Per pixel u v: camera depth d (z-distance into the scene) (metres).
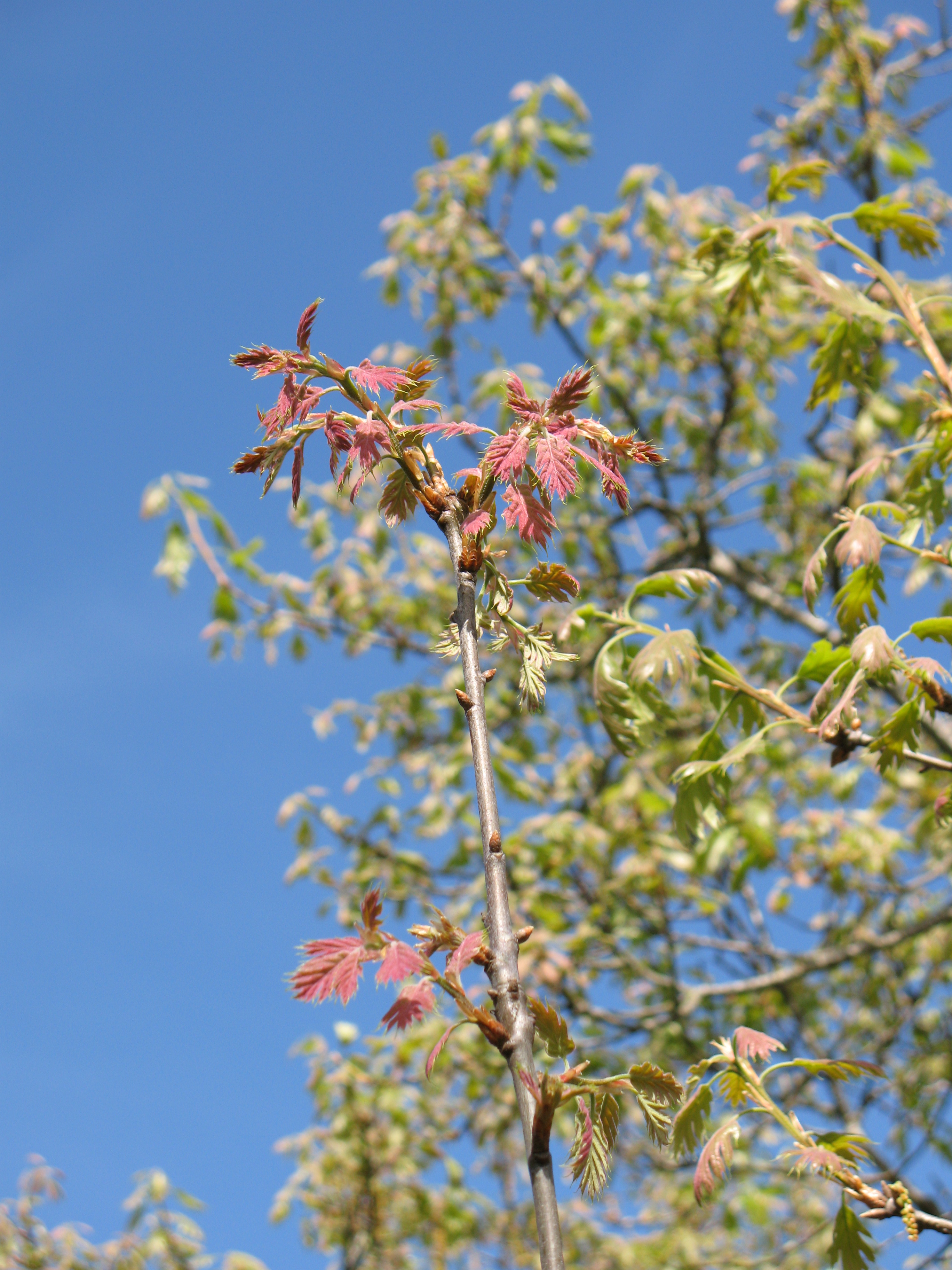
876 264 2.64
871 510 2.37
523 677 1.32
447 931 1.17
